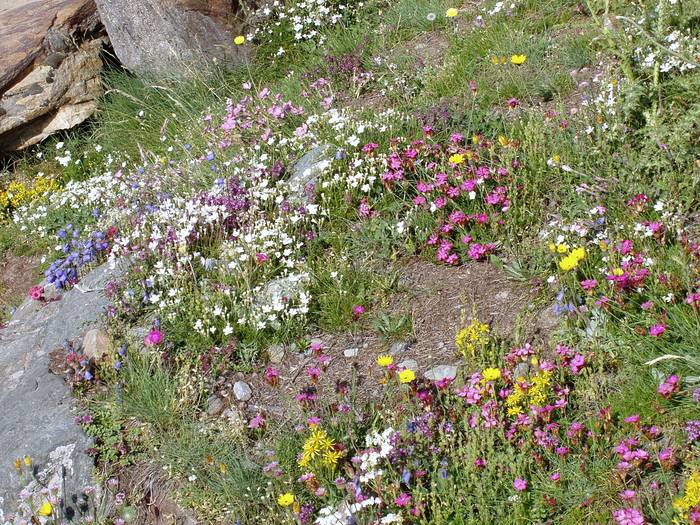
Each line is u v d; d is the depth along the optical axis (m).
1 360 2.41
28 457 2.01
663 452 1.66
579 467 1.72
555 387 1.85
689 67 2.25
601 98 2.35
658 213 2.09
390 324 2.13
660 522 1.60
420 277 2.25
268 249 2.38
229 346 2.16
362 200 2.44
